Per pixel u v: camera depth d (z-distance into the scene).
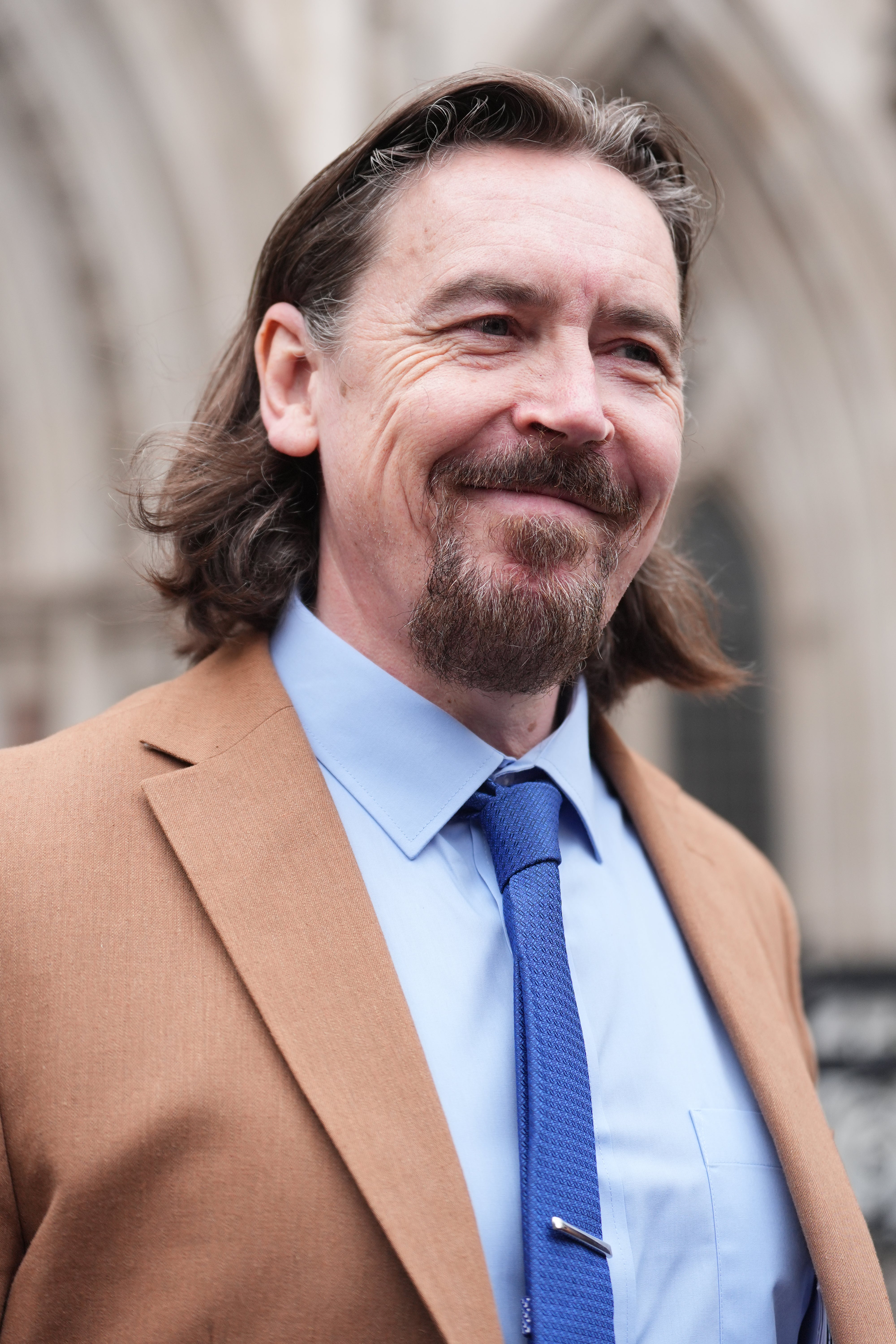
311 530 1.44
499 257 1.19
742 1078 1.33
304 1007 1.04
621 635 1.67
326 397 1.31
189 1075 1.01
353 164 1.31
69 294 4.77
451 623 1.20
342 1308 0.96
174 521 1.44
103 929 1.07
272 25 4.72
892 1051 4.08
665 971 1.37
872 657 5.99
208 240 4.67
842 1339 1.15
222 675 1.36
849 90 5.85
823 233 5.93
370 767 1.27
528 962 1.16
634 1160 1.17
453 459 1.20
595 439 1.19
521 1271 1.04
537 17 5.23
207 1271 0.97
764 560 6.16
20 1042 1.03
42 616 4.74
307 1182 0.99
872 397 6.02
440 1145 1.01
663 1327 1.11
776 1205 1.24
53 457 4.75
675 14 5.51
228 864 1.12
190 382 4.59
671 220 1.46
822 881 5.94
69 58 4.59
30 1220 1.03
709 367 6.06
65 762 1.21
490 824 1.26
